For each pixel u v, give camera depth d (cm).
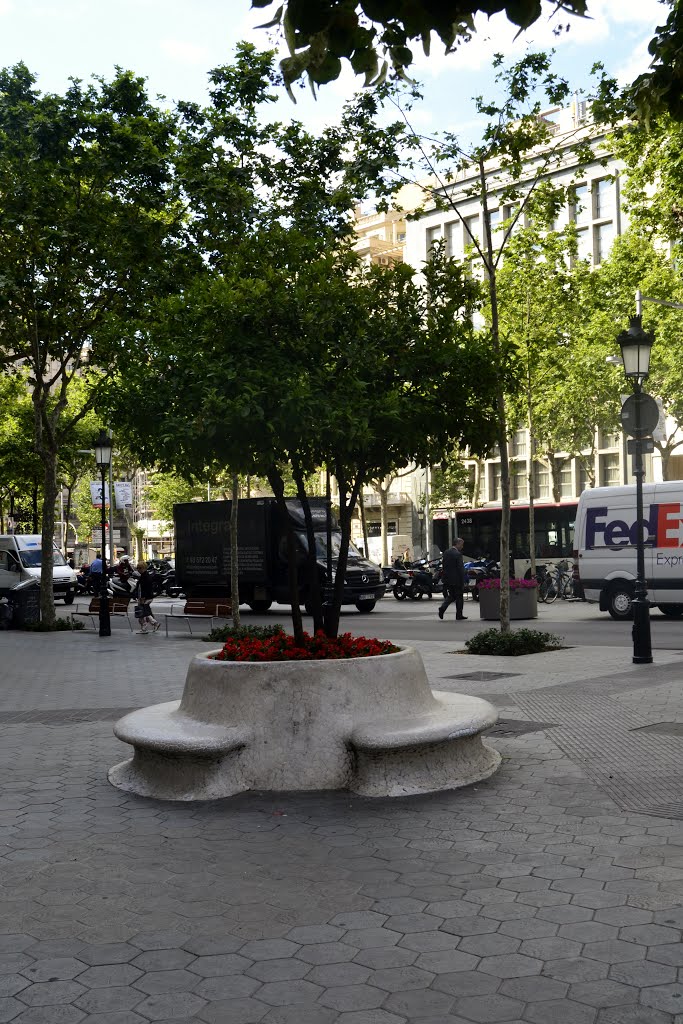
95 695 1243
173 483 6178
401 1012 354
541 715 945
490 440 837
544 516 3512
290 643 777
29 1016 358
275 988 376
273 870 518
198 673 741
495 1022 344
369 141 1552
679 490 2152
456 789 674
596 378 3672
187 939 426
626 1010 348
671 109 480
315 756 686
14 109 1995
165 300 781
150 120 2028
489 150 1524
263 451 722
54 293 2144
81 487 7100
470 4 293
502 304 2752
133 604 3544
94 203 2064
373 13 300
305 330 737
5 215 2022
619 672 1241
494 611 2284
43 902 478
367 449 770
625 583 2227
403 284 805
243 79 1661
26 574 3572
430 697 751
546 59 1448
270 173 1680
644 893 461
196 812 639
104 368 2258
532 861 516
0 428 4234
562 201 1555
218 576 2919
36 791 712
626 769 712
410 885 486
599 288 3111
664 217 2173
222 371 698
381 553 5703
